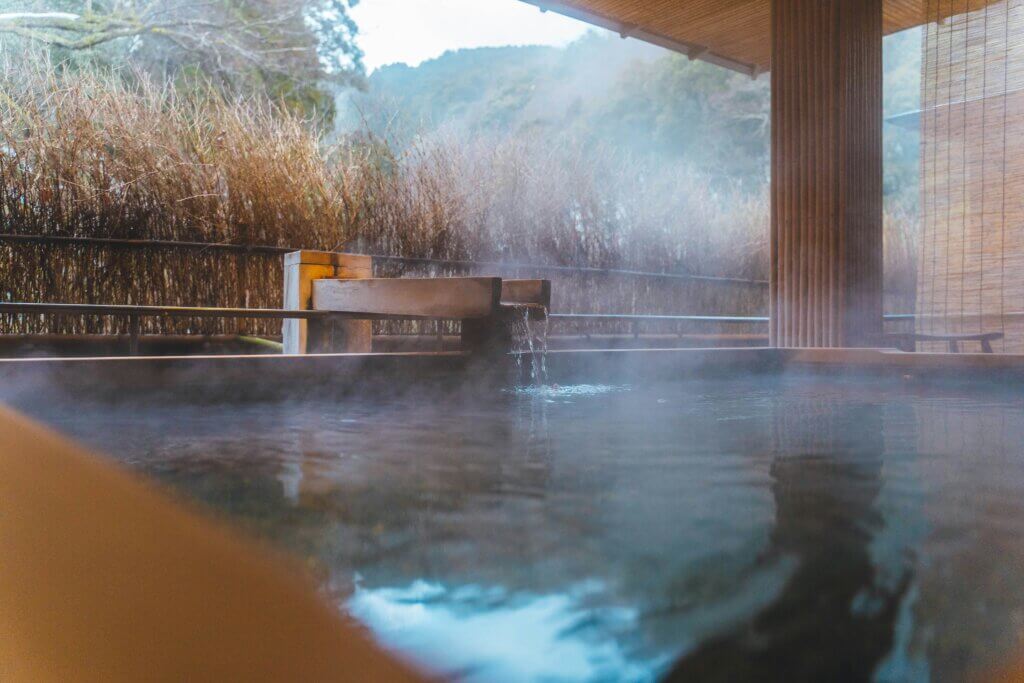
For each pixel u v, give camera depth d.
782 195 4.71
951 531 1.04
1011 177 4.70
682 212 6.70
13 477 1.32
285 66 11.70
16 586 0.77
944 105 4.97
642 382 3.56
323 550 0.93
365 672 0.60
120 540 0.95
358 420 2.17
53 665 0.59
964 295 4.89
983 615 0.74
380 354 2.77
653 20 5.51
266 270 4.40
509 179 5.68
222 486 1.29
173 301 4.12
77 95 4.11
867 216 4.59
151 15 10.64
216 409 2.33
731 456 1.64
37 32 9.52
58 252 3.80
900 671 0.62
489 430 2.00
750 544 0.97
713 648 0.66
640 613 0.74
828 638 0.68
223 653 0.62
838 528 1.06
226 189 4.38
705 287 6.70
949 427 2.14
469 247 5.35
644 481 1.37
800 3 4.58
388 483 1.33
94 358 2.18
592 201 6.09
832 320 4.50
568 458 1.60
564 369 3.37
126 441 1.75
